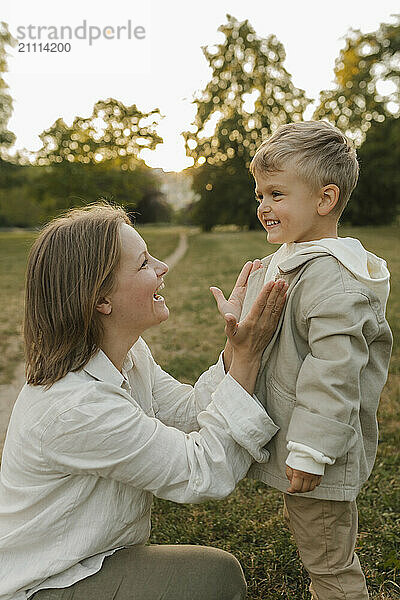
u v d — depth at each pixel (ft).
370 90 119.75
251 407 6.02
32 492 5.67
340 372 5.78
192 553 5.99
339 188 6.37
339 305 5.87
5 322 30.07
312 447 5.75
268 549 9.12
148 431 5.79
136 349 6.86
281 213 6.48
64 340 5.78
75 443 5.56
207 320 28.94
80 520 5.72
